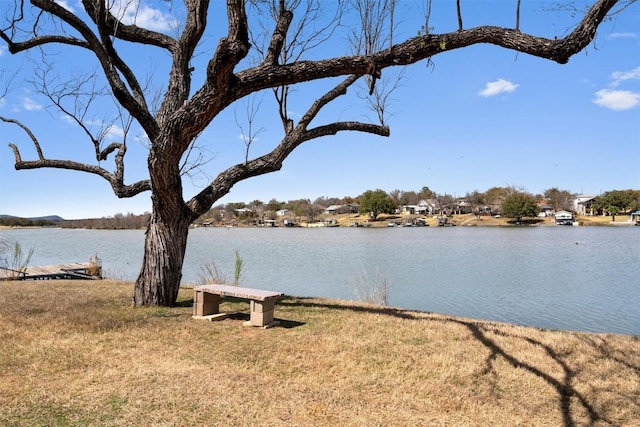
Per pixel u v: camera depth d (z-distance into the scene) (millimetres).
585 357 6238
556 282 22781
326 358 5918
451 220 121500
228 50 6586
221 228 137000
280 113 10156
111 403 4391
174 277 9109
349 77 10094
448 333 7262
